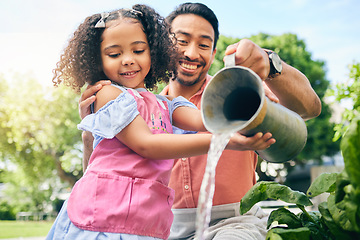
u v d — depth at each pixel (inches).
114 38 61.2
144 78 69.2
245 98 50.1
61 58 71.2
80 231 55.3
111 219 54.7
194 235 76.7
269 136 46.3
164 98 67.8
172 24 82.3
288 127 49.9
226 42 637.3
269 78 65.7
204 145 51.4
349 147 42.9
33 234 542.3
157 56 69.4
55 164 877.8
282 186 55.7
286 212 56.1
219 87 48.0
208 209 43.8
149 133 55.9
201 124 62.7
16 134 796.6
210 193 43.6
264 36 756.0
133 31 61.7
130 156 58.2
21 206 1168.8
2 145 844.0
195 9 81.0
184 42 80.6
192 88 85.5
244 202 56.7
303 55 757.9
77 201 57.1
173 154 52.9
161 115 63.6
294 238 50.5
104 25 62.1
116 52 61.5
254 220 73.5
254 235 67.3
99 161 58.9
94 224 54.6
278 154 52.2
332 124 722.8
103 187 56.2
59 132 779.4
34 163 875.4
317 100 73.2
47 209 1145.4
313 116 75.4
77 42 65.2
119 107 57.1
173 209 78.8
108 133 56.6
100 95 61.2
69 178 862.5
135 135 55.7
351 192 43.6
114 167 57.7
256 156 85.1
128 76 62.1
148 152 54.6
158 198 58.0
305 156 729.0
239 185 77.1
